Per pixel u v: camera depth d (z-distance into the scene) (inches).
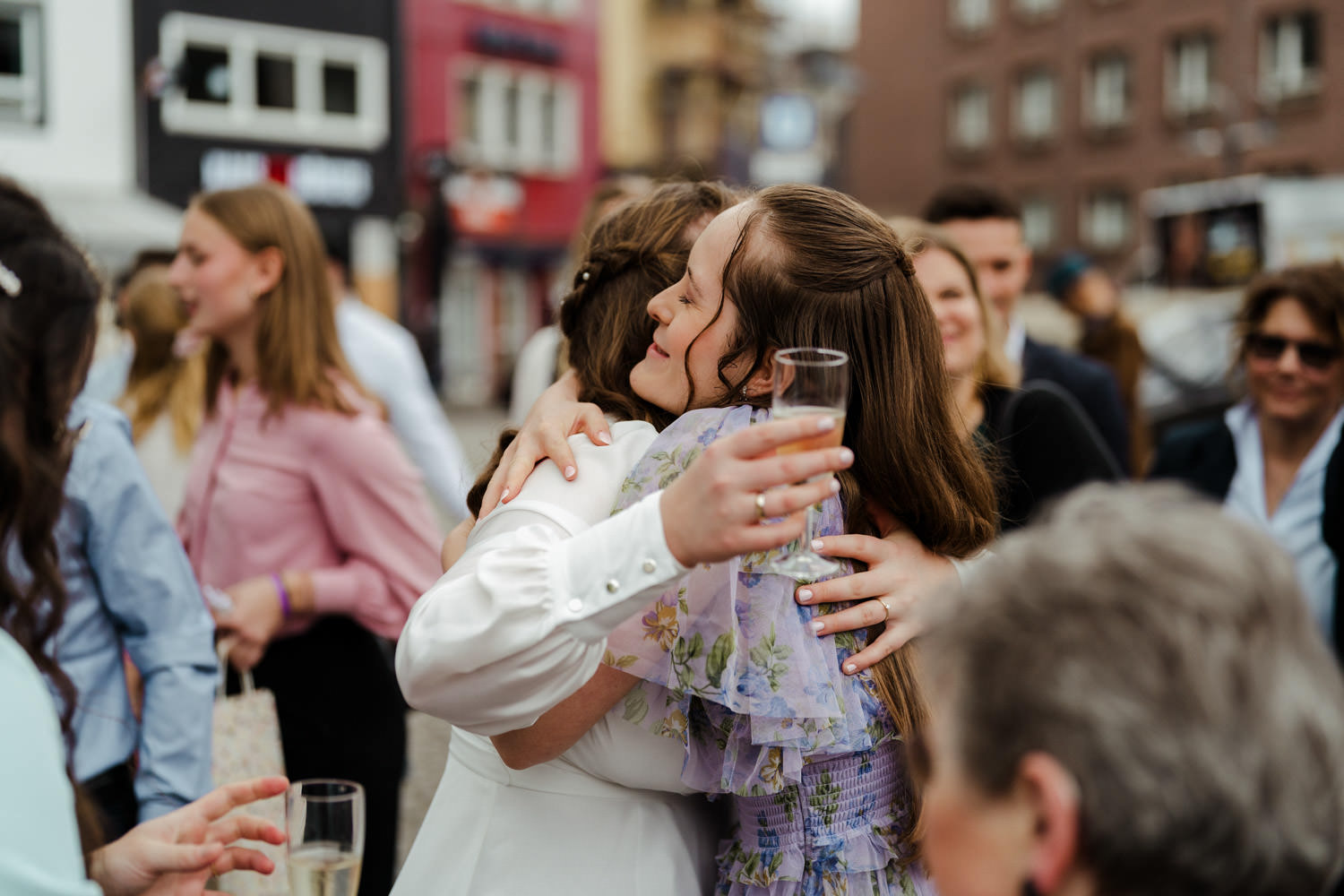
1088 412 130.3
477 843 53.6
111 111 618.8
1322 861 26.5
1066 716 26.3
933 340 53.0
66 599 53.2
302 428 97.6
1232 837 25.5
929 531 54.0
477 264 874.1
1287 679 26.3
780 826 50.5
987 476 56.0
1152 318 343.0
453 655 42.9
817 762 50.1
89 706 67.4
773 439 39.5
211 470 100.5
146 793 68.6
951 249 103.2
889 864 51.9
